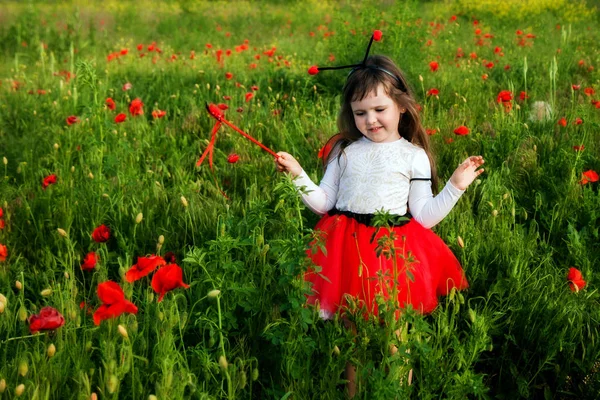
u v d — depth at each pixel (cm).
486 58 808
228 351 212
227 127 443
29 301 252
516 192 339
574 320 233
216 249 211
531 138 397
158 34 1316
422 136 248
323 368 209
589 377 219
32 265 300
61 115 498
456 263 244
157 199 332
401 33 659
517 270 258
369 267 220
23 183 390
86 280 285
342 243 232
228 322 213
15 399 167
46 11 1509
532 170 361
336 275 228
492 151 375
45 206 331
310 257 214
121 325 170
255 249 237
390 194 232
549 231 309
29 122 512
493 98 541
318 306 205
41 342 201
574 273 219
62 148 399
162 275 176
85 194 336
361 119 238
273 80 647
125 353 178
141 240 304
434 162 252
